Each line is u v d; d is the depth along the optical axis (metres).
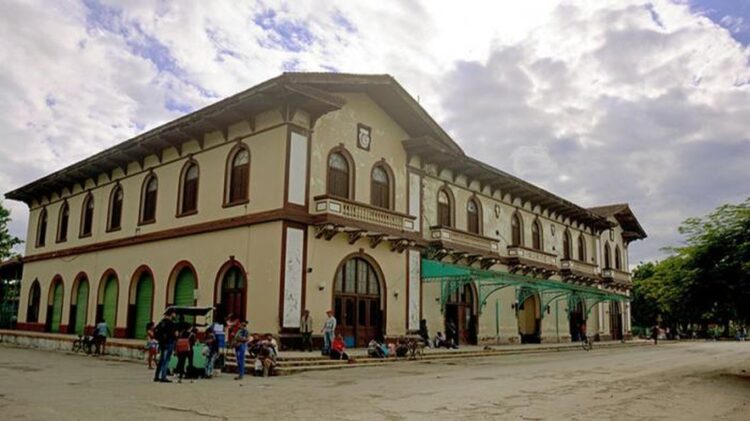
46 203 35.56
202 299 23.02
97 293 29.19
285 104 21.38
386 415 9.42
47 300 33.19
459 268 25.12
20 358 20.53
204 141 24.56
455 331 28.02
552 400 11.34
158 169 26.83
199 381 14.27
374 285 24.17
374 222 23.16
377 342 20.91
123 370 16.48
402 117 26.08
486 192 32.12
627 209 45.59
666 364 21.48
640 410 10.48
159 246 25.83
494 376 15.75
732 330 61.50
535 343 34.25
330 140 22.95
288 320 20.25
